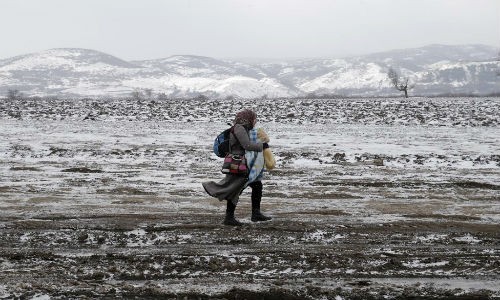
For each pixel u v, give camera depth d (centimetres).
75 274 583
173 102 4441
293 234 775
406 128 2719
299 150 1912
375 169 1513
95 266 614
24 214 900
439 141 2205
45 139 2109
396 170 1498
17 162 1569
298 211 955
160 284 549
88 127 2567
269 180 1323
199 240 741
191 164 1581
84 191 1134
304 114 3372
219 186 836
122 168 1491
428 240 752
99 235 758
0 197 1057
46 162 1580
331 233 781
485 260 646
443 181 1316
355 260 641
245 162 838
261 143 849
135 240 739
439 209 989
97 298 502
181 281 561
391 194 1150
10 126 2541
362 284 555
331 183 1278
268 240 743
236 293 518
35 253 666
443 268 612
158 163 1593
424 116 3303
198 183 1259
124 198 1058
